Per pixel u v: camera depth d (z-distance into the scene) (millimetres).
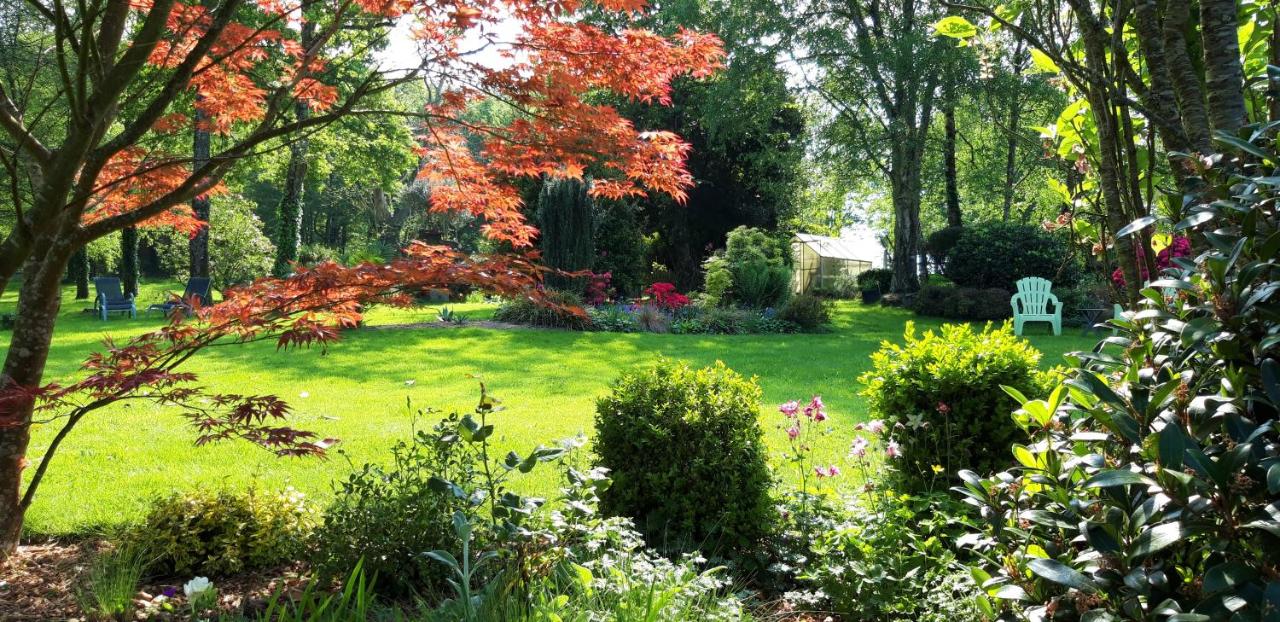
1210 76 1678
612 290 18062
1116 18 1829
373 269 3307
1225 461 1157
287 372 9352
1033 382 3908
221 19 3408
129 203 4574
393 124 21547
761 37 19891
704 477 3785
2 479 3443
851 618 2980
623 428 3961
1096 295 15562
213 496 3740
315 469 5164
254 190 42312
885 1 21344
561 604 2432
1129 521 1307
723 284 18359
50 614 2988
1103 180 1951
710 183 25656
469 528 2523
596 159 4375
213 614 3020
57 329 15570
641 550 3668
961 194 29797
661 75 4246
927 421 3842
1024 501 1785
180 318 3303
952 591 2797
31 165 3848
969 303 18141
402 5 4020
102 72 3285
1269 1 2006
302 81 4453
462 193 4750
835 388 8547
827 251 31094
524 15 4031
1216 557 1245
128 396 3332
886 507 3506
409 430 6305
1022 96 17719
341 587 3295
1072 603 1476
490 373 9477
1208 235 1336
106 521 4113
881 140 20609
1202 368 1434
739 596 3236
